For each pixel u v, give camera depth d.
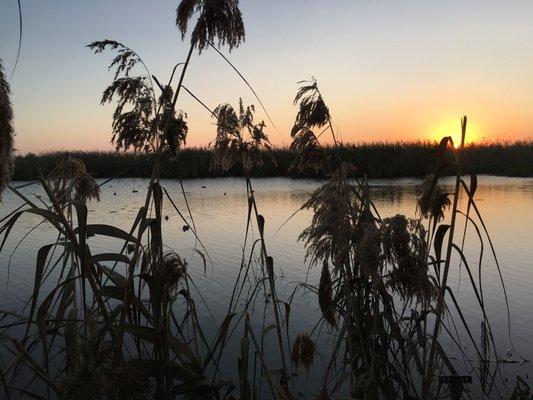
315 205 3.38
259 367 4.47
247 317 2.87
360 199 3.36
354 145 30.05
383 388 3.29
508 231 10.23
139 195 19.69
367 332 3.42
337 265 3.29
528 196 16.47
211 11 2.56
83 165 3.08
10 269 7.46
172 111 2.60
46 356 2.53
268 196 17.97
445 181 23.61
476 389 3.97
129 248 3.47
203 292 6.41
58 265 7.72
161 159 2.82
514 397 3.43
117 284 2.58
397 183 23.03
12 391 3.63
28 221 12.95
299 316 5.61
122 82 2.76
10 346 4.65
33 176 24.31
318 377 4.26
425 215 3.27
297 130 3.85
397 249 2.71
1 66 1.58
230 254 8.43
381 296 3.22
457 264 7.74
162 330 2.63
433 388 3.89
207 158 28.53
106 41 2.72
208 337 5.10
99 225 2.48
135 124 2.77
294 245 9.19
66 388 2.37
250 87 2.75
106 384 2.34
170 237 10.02
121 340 2.51
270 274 3.24
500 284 6.68
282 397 2.83
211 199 17.20
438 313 2.86
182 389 2.71
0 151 1.58
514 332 5.09
